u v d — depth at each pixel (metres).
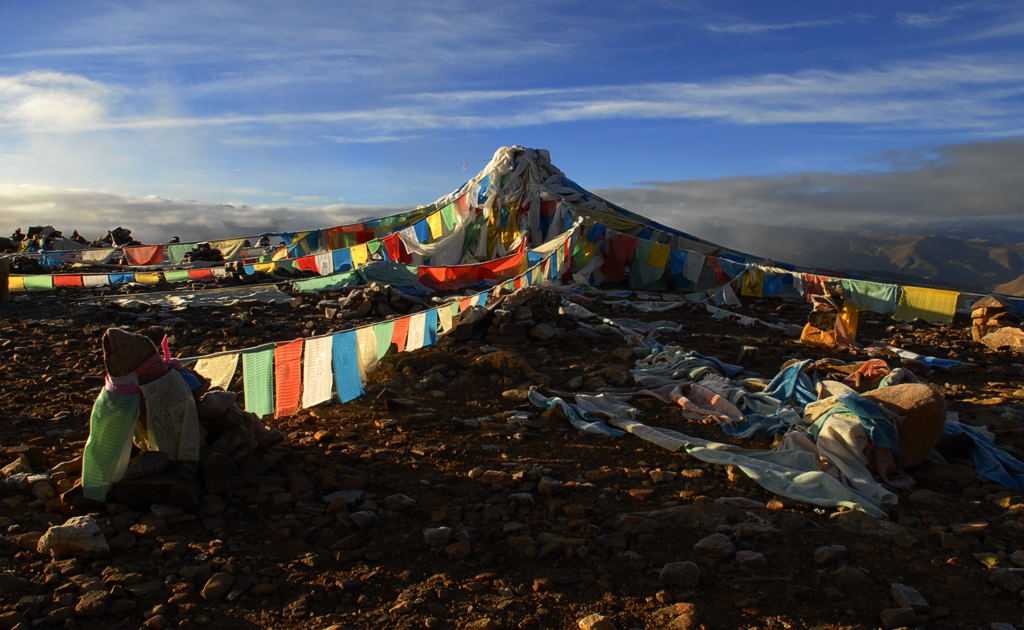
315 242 35.22
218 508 6.40
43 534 5.80
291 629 4.72
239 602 5.02
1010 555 5.85
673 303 22.30
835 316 15.42
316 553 5.70
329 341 9.76
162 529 5.96
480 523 6.36
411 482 7.29
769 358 14.03
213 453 6.74
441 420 9.50
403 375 11.48
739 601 5.12
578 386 11.30
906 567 5.67
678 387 10.81
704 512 6.55
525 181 34.84
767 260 33.22
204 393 7.21
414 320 12.84
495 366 11.91
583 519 6.41
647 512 6.58
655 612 4.95
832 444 7.66
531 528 6.25
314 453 8.00
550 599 5.13
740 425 9.38
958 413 10.04
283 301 21.06
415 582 5.36
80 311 18.66
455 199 34.38
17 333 15.34
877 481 7.48
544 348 14.10
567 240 27.11
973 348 16.06
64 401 10.07
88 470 6.32
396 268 25.53
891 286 20.73
